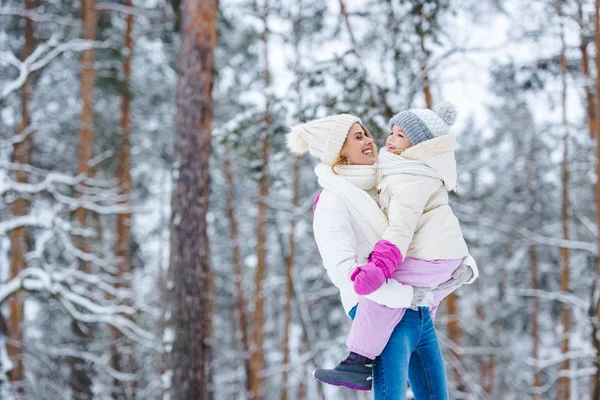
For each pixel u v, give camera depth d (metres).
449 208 2.37
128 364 13.04
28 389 11.66
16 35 13.92
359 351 2.31
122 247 14.93
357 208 2.32
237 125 8.72
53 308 12.61
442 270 2.29
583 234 17.38
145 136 16.53
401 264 2.29
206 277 8.12
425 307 2.38
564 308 14.31
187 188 8.17
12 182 10.33
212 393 10.52
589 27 10.17
